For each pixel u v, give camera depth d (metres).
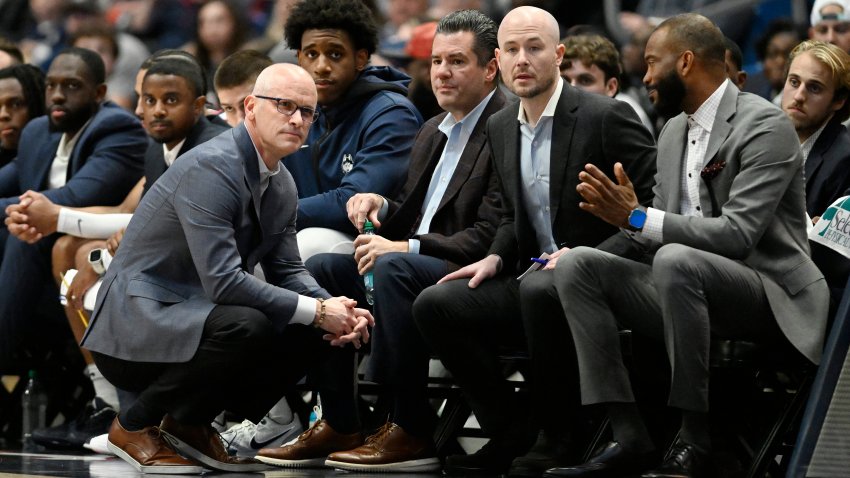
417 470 10.73
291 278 10.68
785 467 10.59
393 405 11.82
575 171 10.60
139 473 10.20
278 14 20.95
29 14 25.38
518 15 10.60
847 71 10.91
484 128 11.46
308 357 10.66
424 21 18.14
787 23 15.22
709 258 9.40
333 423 11.02
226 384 10.20
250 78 13.05
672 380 9.39
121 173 13.82
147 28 23.50
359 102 12.45
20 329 13.86
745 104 9.90
